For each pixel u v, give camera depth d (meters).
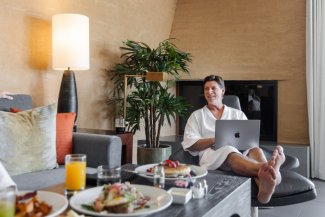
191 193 1.28
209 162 2.38
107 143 2.22
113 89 3.77
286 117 4.24
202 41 4.70
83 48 2.78
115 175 1.27
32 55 2.83
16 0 2.68
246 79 4.44
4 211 0.83
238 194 1.46
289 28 4.21
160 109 3.60
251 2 4.42
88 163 2.28
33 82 2.86
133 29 4.06
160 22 4.61
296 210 2.87
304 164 3.83
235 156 2.26
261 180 2.04
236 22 4.51
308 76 3.94
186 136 2.65
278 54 4.27
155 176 1.37
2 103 2.27
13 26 2.67
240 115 2.75
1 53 2.59
